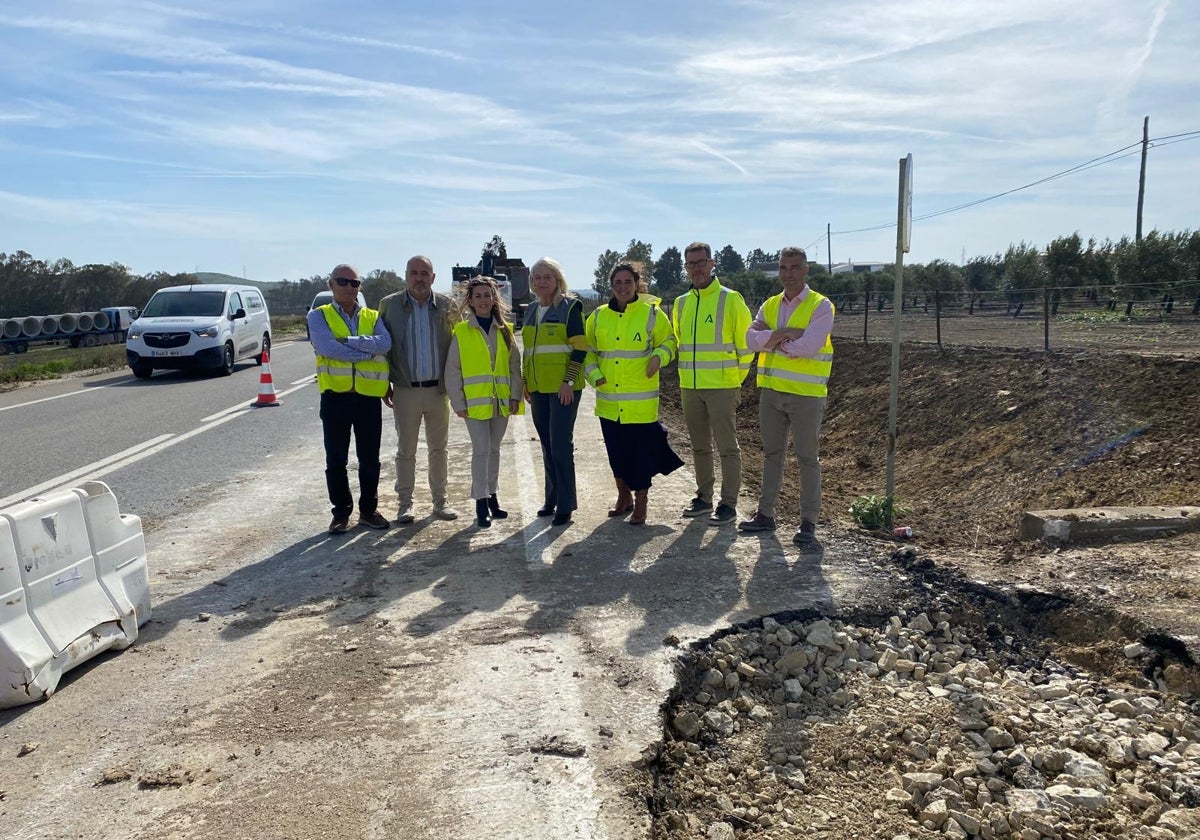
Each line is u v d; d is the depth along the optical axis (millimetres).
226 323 17781
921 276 35938
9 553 3623
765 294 35906
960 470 9219
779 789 3285
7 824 2826
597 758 3176
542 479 7758
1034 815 3064
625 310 6031
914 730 3609
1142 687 3834
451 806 2891
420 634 4285
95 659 4062
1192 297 23297
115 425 11266
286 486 7672
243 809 2885
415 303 6168
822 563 5227
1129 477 7203
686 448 9539
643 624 4359
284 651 4117
